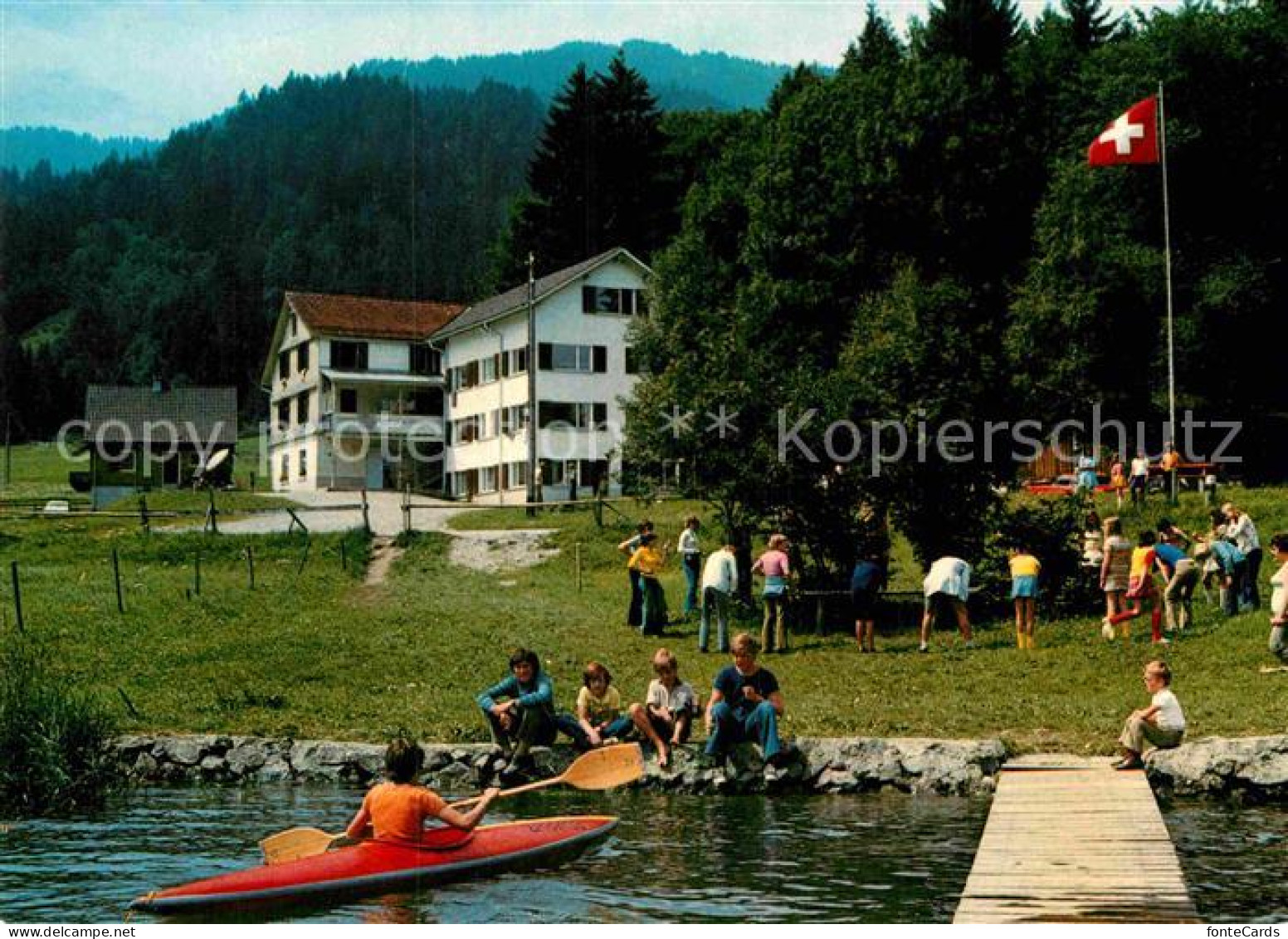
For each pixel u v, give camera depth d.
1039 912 12.66
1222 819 18.06
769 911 13.62
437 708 25.88
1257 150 64.69
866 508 34.25
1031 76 79.19
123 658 30.28
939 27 78.75
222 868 15.80
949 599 33.16
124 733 23.89
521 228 96.56
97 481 88.12
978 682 26.48
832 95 73.06
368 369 88.06
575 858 16.30
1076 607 32.94
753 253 71.81
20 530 52.00
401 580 42.16
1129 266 63.41
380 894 14.68
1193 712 22.52
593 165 95.19
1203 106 64.50
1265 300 63.09
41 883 15.09
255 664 29.75
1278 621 25.42
